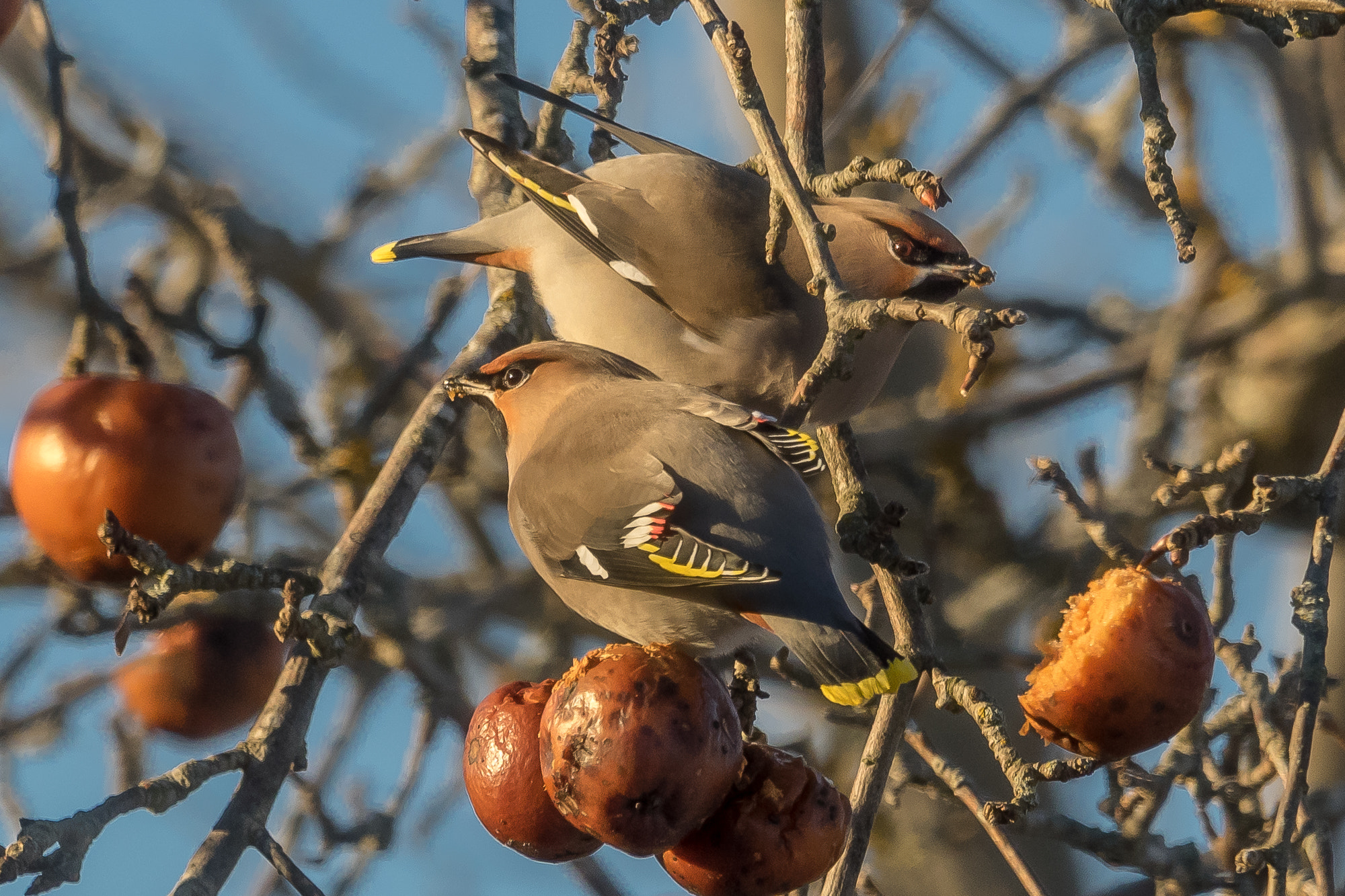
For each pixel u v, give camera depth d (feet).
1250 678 27.76
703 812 20.10
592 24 31.42
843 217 33.73
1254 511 22.22
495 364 27.84
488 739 21.42
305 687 24.67
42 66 48.24
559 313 33.86
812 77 27.78
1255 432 49.01
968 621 44.70
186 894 22.07
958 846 43.52
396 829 37.01
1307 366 48.14
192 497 27.53
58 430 27.45
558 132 35.45
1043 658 22.38
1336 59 46.65
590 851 21.68
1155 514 43.19
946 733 43.83
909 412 47.16
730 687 24.54
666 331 33.06
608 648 20.66
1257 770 28.66
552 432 26.43
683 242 32.63
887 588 24.64
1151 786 28.86
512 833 21.25
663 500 23.58
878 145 49.03
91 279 28.63
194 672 32.65
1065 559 44.75
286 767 23.91
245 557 39.27
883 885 43.70
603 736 19.71
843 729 43.80
